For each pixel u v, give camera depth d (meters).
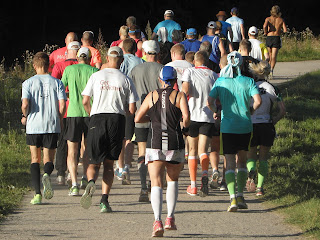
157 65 22.69
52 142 21.23
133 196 22.64
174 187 17.41
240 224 18.59
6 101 39.31
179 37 30.86
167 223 17.19
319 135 33.28
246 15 105.62
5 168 27.30
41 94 21.19
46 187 20.50
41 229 17.83
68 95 23.50
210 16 103.62
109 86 19.89
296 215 19.34
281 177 25.56
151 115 17.44
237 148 20.34
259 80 22.95
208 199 22.34
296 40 69.75
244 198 22.52
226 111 20.50
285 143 31.69
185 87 22.58
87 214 19.80
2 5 97.12
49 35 100.44
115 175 26.95
